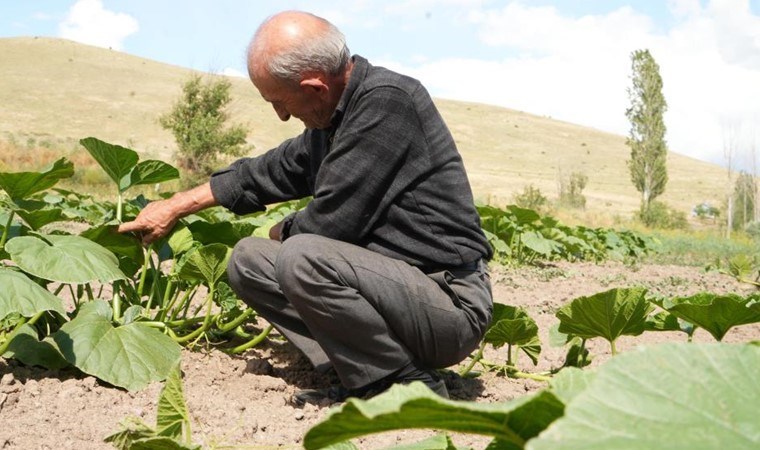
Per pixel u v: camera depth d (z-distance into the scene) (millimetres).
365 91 2895
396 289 2883
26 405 2701
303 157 3332
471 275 3080
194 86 32500
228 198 3459
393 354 2959
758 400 866
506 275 8602
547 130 104750
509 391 3547
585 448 770
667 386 877
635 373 889
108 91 83812
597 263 12344
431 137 2928
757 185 37750
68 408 2730
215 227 3955
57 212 3473
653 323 3500
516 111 115312
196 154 31812
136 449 1584
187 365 3373
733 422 834
